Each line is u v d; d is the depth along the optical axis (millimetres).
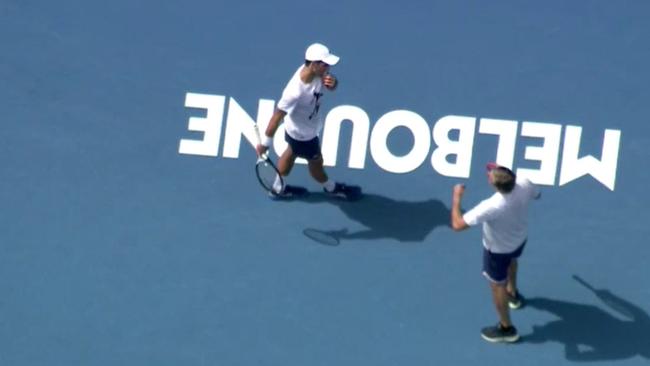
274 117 43406
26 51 51594
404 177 47719
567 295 43875
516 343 42562
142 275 45062
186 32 51844
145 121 49500
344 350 42656
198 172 48188
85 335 43312
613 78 49156
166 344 43031
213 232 46312
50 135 49250
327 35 51312
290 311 43812
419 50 50562
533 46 50312
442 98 49031
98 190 47625
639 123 47875
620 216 45875
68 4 52812
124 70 50906
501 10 51500
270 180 46500
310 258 45438
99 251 45781
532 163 47312
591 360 42000
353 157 48219
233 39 51531
